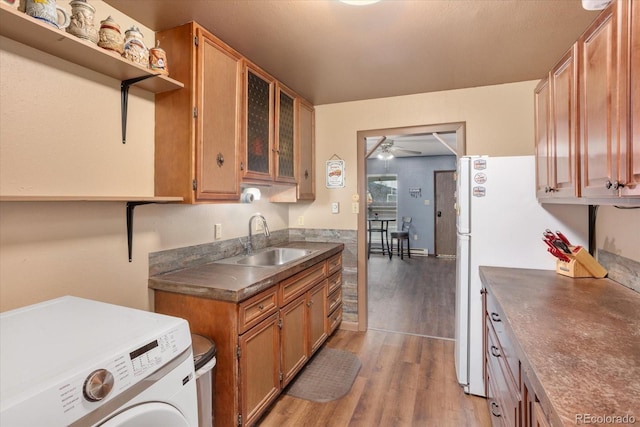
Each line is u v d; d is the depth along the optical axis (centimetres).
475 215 214
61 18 126
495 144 277
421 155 754
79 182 149
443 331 319
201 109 175
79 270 149
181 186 174
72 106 146
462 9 168
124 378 86
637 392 78
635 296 152
